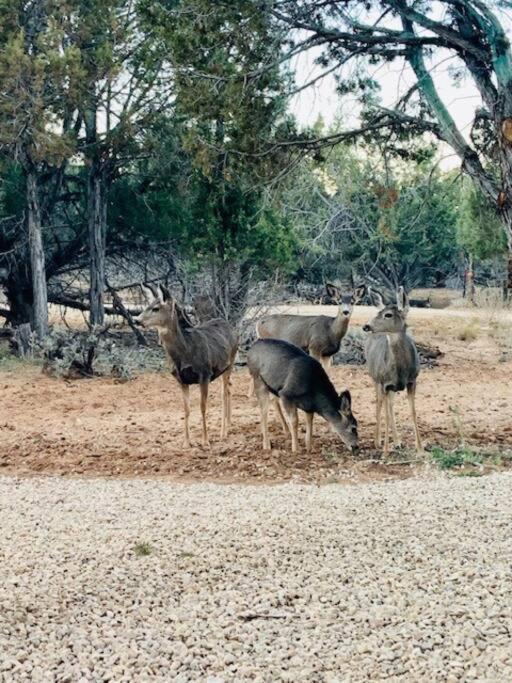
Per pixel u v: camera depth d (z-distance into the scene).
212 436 14.01
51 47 23.45
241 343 24.88
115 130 25.02
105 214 26.56
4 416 16.11
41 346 23.50
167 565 7.38
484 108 14.33
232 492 10.36
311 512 8.94
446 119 14.39
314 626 6.27
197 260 25.52
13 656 5.80
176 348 12.84
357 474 11.59
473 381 20.88
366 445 13.20
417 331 31.39
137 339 27.66
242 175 16.59
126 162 26.84
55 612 6.47
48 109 24.64
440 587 6.89
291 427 12.55
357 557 7.55
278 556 7.57
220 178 18.92
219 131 17.72
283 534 8.16
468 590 6.80
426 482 10.68
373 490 10.17
